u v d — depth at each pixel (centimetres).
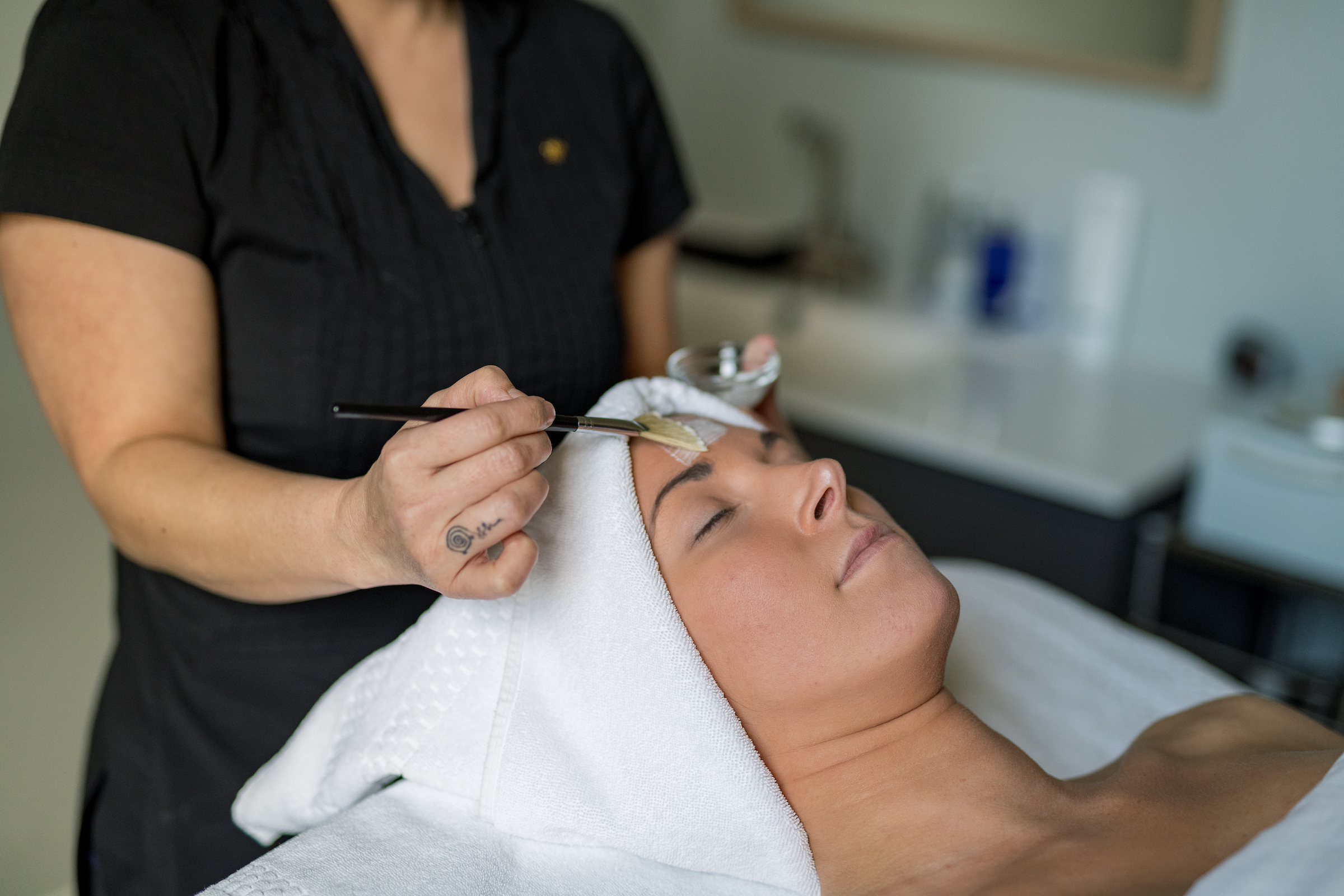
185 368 90
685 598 87
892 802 88
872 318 230
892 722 89
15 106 87
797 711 87
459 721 89
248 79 93
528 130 111
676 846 88
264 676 102
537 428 68
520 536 69
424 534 67
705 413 103
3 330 134
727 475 92
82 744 157
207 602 99
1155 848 84
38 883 158
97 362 87
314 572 79
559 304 107
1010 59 217
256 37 94
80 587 151
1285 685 178
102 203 86
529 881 86
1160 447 181
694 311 248
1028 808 87
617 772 87
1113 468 173
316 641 102
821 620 84
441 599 90
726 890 90
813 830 90
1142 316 219
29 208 85
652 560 87
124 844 106
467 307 102
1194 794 90
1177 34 198
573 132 114
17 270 87
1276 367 201
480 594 69
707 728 85
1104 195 212
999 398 199
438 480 66
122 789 105
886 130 239
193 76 90
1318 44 187
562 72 115
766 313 238
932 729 89
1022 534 181
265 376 95
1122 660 122
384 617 104
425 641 90
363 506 72
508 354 104
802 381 216
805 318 236
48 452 142
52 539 146
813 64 245
